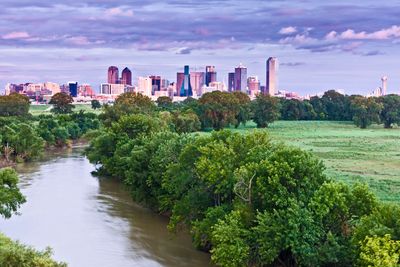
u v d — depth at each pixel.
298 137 188.12
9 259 40.91
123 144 109.94
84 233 74.19
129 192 96.44
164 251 66.19
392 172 110.94
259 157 61.75
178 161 76.56
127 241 70.38
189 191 68.19
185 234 73.75
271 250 50.56
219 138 73.06
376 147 159.12
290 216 49.75
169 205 77.50
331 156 137.75
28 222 79.94
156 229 76.31
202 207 66.56
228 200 64.38
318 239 49.56
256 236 52.47
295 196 52.62
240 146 66.38
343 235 50.78
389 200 82.00
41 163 141.75
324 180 55.31
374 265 41.81
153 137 94.88
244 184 56.53
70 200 95.12
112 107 172.75
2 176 73.12
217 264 57.31
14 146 142.38
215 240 55.19
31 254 42.34
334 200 50.31
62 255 64.69
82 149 176.62
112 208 89.12
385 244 41.94
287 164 53.75
